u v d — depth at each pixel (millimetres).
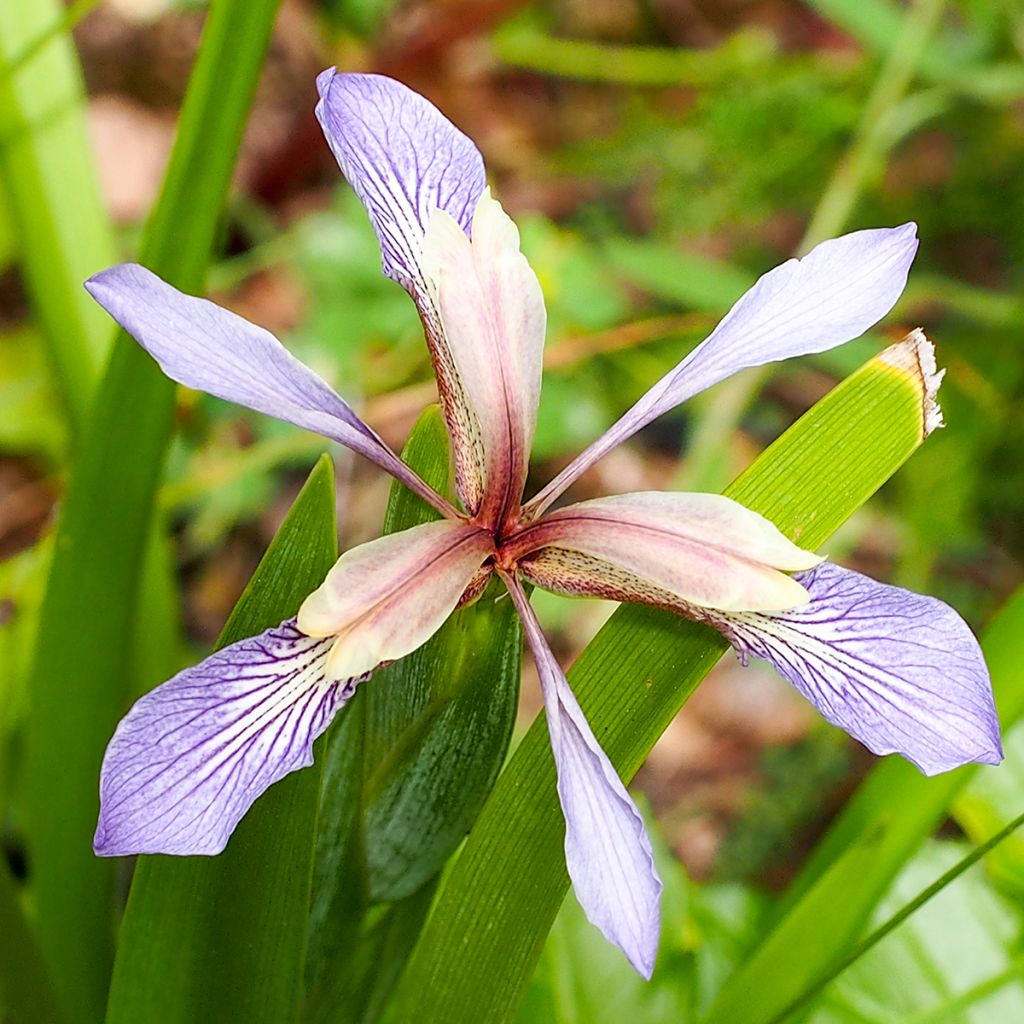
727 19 524
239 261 375
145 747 154
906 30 338
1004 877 242
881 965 239
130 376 205
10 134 233
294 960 176
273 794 170
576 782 158
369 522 372
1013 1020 235
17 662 274
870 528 404
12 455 363
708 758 370
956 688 166
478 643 177
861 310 173
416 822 183
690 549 168
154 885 174
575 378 387
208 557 375
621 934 153
